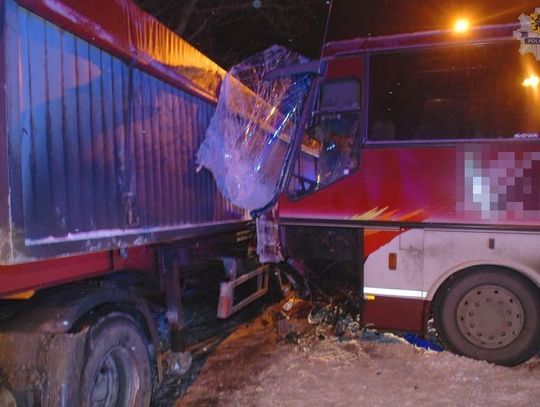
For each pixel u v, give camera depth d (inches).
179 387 167.2
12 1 94.3
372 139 181.2
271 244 198.1
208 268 210.7
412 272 176.2
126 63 137.0
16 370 107.3
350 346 195.5
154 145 154.1
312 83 189.3
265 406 150.8
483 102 173.5
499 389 156.3
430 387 159.5
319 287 204.5
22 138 96.3
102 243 123.9
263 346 201.9
